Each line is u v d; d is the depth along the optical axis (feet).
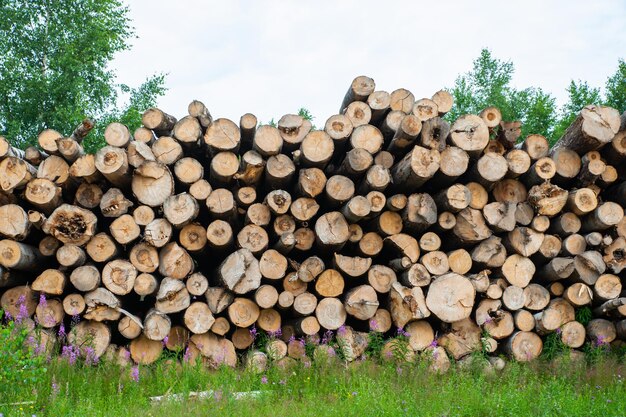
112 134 20.12
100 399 15.37
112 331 20.07
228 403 14.99
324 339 20.04
